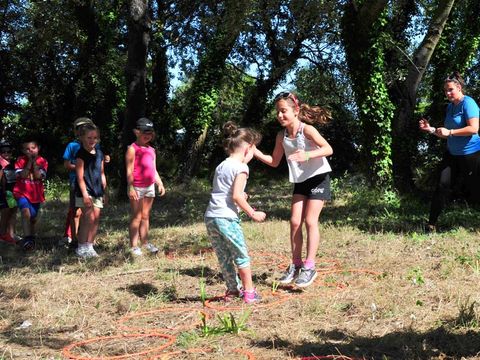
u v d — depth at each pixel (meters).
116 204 15.35
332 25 18.16
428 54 14.46
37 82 26.17
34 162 8.62
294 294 5.45
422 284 5.47
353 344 3.95
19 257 8.08
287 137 5.67
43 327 4.71
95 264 7.21
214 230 5.20
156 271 6.73
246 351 3.88
